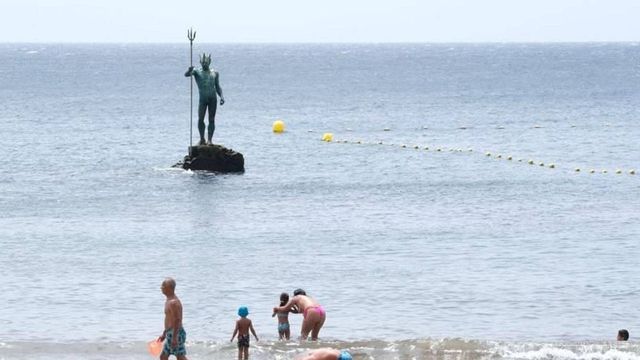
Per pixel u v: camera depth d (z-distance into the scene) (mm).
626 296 86875
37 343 68062
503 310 82188
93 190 150125
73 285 89875
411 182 161000
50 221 124125
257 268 97375
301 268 97500
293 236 114250
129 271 95875
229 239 112312
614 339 73500
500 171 176250
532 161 190875
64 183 157625
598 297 86562
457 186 156750
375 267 98000
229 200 141375
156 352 59625
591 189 154500
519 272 96062
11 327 75688
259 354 64500
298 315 80875
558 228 119562
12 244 109125
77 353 65500
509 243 110312
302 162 187500
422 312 81375
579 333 75688
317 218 126562
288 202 139750
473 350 65688
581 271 96500
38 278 92688
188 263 99625
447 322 78438
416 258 102375
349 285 90438
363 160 191750
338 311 81438
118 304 83312
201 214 129500
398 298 85812
